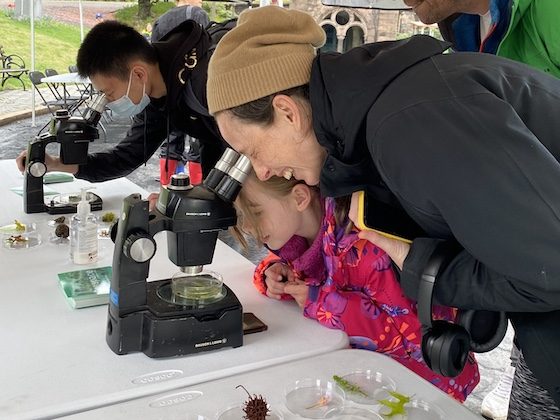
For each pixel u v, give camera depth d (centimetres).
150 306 121
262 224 144
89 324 132
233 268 170
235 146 120
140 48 207
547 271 85
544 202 85
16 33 1014
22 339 125
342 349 128
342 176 111
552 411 145
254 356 122
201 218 120
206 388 109
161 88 214
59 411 101
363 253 134
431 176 90
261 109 112
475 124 89
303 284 145
